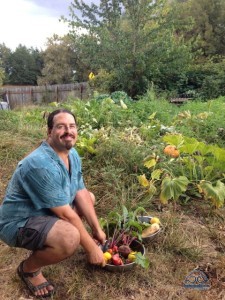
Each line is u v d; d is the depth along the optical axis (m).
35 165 2.28
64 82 31.30
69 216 2.35
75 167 2.60
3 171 4.52
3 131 5.91
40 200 2.31
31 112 7.81
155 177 3.75
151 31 12.86
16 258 2.85
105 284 2.55
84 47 13.20
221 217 3.55
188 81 13.56
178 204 3.75
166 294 2.51
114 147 4.40
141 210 3.29
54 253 2.28
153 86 12.03
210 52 19.22
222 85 12.72
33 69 52.66
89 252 2.46
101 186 3.83
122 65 12.73
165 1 13.24
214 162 4.00
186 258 2.90
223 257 2.90
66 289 2.51
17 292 2.48
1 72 21.41
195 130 5.81
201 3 19.88
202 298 2.48
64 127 2.39
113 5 12.96
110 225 3.05
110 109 6.68
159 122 6.25
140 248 2.87
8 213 2.38
